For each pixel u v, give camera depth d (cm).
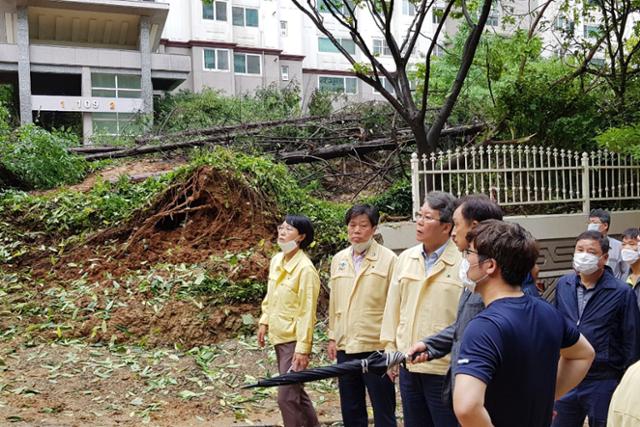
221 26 3052
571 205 937
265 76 3166
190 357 650
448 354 339
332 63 3300
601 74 1133
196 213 857
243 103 2225
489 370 222
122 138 1772
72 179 1287
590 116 1013
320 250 832
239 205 846
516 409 230
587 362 262
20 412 508
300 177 1324
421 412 376
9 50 2594
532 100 1020
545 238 870
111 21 2822
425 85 959
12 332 675
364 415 461
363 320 447
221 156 883
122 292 743
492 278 246
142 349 661
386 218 948
